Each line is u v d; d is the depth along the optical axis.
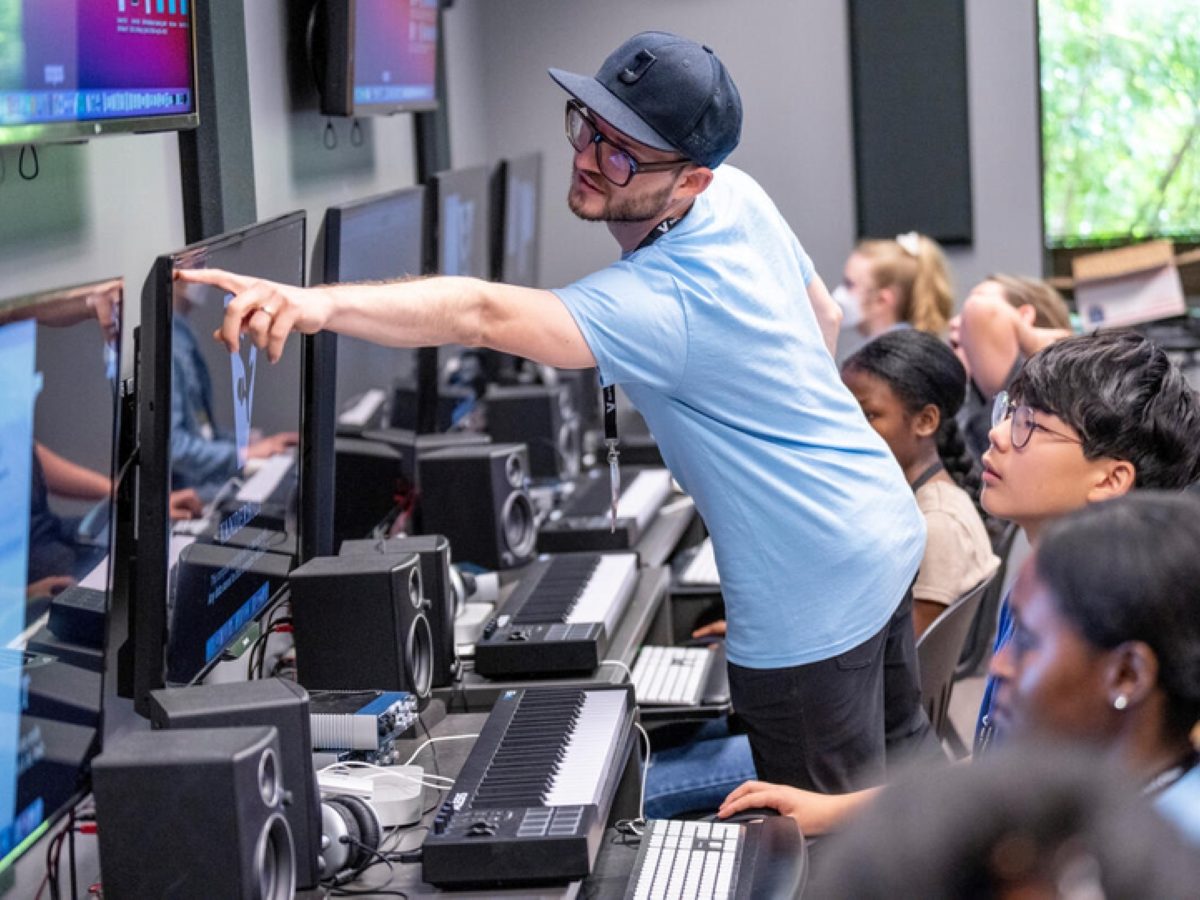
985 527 3.28
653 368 2.19
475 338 2.01
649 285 2.18
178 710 1.76
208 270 1.91
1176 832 0.59
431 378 3.50
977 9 5.91
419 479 3.28
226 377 2.12
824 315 2.74
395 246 3.03
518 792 1.98
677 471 2.43
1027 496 1.87
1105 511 1.03
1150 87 6.16
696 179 2.24
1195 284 6.25
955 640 2.85
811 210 6.09
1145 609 0.98
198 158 2.73
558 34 5.98
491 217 4.43
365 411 2.91
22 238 2.20
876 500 2.46
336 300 1.85
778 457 2.35
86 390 1.79
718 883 1.91
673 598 3.60
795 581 2.40
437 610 2.53
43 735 1.71
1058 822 0.59
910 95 5.95
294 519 2.52
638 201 2.23
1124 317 5.48
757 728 2.50
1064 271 6.36
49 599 1.71
